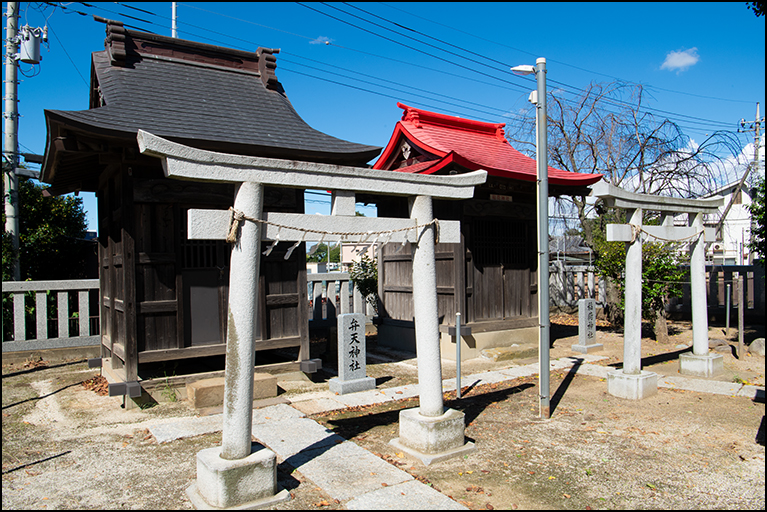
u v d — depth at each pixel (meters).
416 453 4.69
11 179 11.50
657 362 9.08
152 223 6.61
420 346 4.95
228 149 6.70
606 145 14.78
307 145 7.35
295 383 7.67
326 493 3.99
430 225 4.99
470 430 5.53
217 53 8.45
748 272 13.73
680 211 7.85
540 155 5.98
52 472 4.43
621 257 11.88
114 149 6.19
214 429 5.52
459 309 9.55
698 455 4.84
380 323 11.44
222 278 7.11
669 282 10.73
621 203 6.89
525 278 10.79
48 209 14.01
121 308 6.69
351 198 4.61
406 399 6.84
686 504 3.88
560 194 10.84
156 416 6.04
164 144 3.60
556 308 16.14
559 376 8.19
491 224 10.28
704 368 7.87
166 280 6.71
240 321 3.85
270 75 8.62
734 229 24.06
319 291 12.40
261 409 6.34
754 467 4.55
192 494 3.90
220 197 7.00
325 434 5.38
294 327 7.71
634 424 5.74
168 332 6.70
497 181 9.49
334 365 9.15
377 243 4.73
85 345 9.65
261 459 3.82
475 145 10.73
